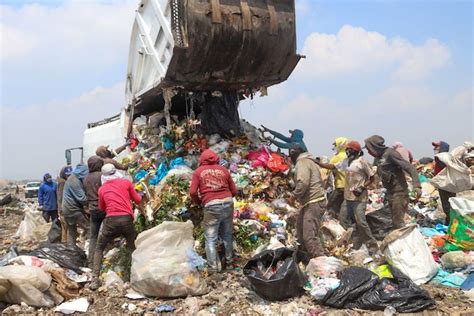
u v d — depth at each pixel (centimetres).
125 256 606
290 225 699
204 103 820
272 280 488
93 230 634
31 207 1609
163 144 776
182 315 475
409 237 570
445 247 645
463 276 554
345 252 634
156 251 525
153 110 920
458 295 502
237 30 682
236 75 736
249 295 514
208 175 582
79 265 612
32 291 496
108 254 633
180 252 530
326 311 472
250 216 660
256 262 527
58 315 485
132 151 846
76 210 698
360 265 607
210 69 707
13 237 1026
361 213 648
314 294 490
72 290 533
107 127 977
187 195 643
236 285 540
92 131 1012
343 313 465
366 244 659
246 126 886
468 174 767
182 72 696
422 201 941
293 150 630
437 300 490
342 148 789
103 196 568
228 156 768
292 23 738
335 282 502
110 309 494
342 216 689
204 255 611
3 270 499
